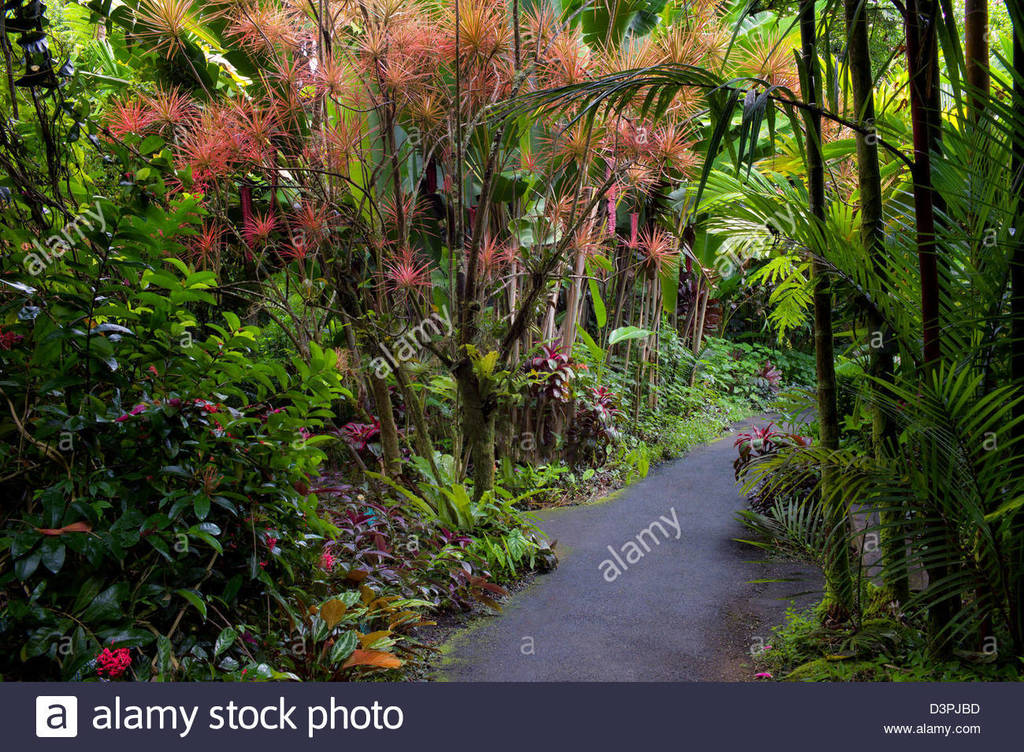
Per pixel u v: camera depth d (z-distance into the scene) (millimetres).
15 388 2432
